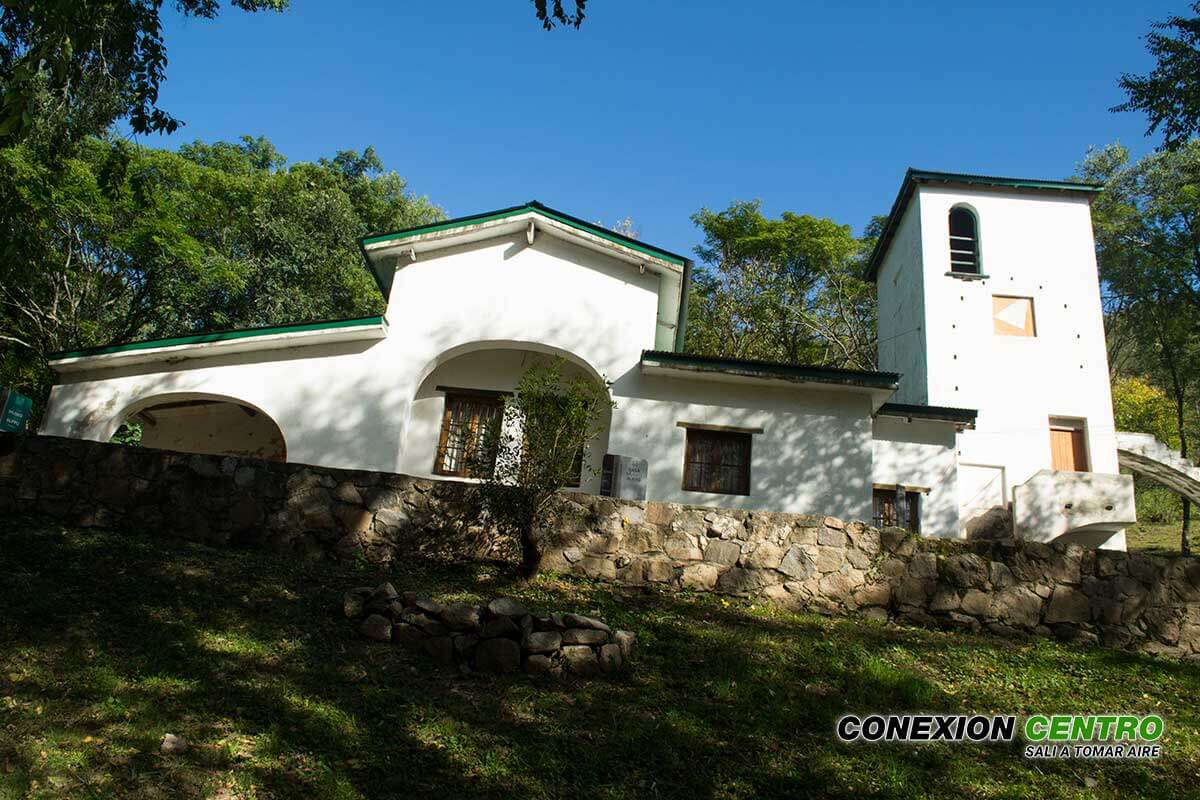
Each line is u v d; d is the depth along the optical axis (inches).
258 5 528.4
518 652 234.4
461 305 511.8
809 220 1174.3
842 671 251.0
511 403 347.3
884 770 192.1
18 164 525.0
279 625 249.0
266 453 606.9
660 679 234.4
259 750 174.9
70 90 443.5
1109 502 620.7
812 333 1118.4
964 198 745.0
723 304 1123.3
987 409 673.6
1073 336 697.0
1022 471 655.1
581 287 519.2
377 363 495.5
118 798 152.4
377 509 336.8
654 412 497.0
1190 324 888.3
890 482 567.2
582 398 338.3
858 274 1192.8
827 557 328.2
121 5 326.6
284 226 936.9
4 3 266.2
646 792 173.3
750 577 324.5
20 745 165.6
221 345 476.4
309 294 946.7
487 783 171.0
